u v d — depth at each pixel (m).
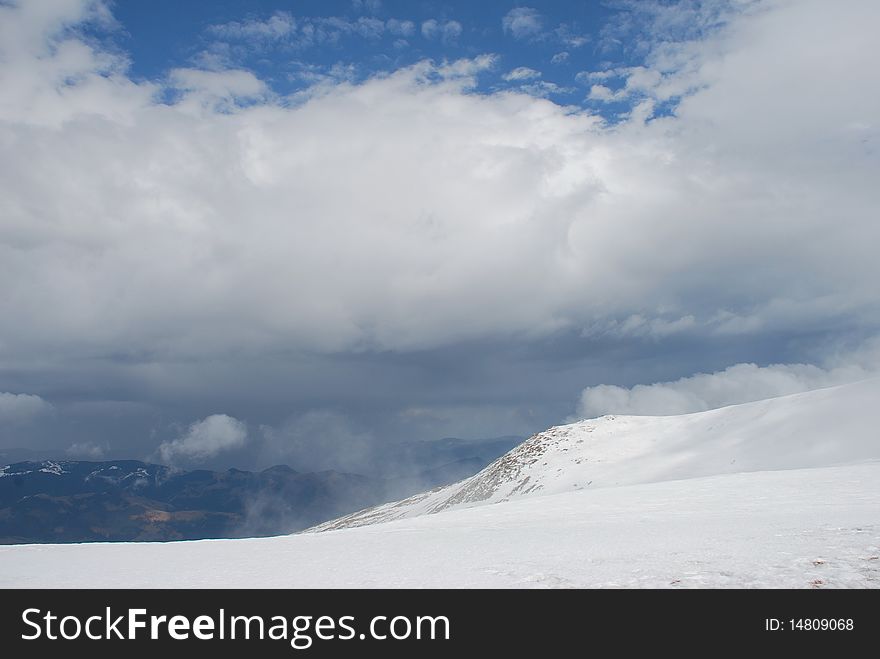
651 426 134.75
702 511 26.47
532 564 16.02
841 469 39.50
